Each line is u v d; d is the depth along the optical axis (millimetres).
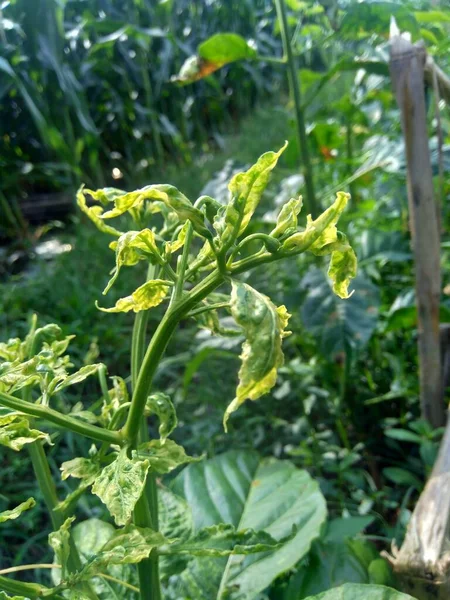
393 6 695
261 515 499
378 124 1096
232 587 423
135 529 285
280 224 245
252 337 219
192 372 716
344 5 758
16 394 342
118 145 2193
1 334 974
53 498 346
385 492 620
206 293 250
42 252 1473
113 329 946
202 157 2100
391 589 331
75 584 271
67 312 1038
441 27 871
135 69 2012
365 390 731
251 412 762
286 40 760
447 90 608
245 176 229
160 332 261
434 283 596
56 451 734
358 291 671
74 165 1618
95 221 355
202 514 511
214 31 2516
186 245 269
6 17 1599
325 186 1094
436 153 734
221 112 2488
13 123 1915
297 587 440
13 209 1776
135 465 249
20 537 659
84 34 1798
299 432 691
